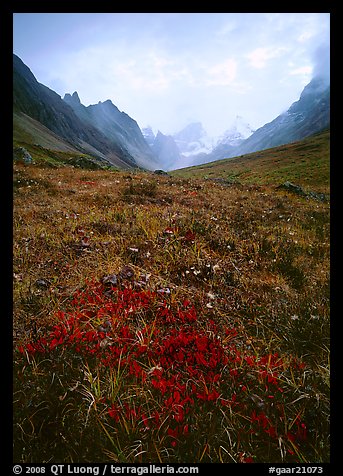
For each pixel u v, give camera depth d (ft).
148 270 18.62
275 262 20.66
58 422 8.83
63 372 10.40
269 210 39.17
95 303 14.60
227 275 18.40
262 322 14.32
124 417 9.24
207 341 12.42
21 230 23.80
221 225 28.30
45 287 16.15
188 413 9.16
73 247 21.25
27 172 53.31
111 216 27.91
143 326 13.24
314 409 9.46
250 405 9.55
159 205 36.14
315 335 12.89
